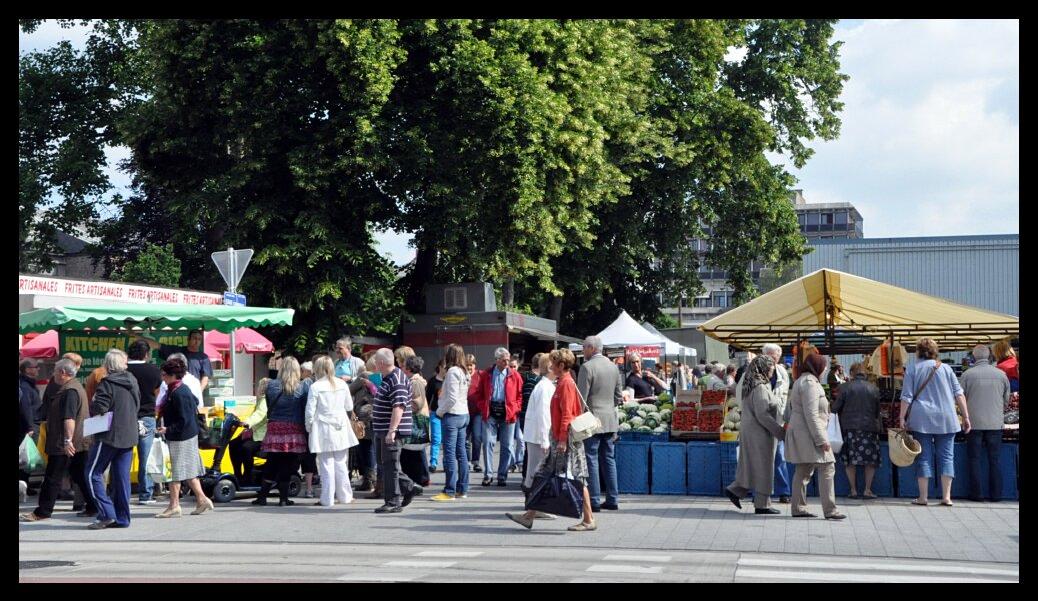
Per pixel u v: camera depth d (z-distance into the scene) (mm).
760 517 12961
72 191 39156
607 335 30688
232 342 17703
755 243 43719
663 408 16859
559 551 10430
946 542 11039
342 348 16641
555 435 11609
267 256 27500
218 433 14953
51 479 13141
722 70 43469
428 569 9266
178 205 28688
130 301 20625
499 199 29375
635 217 41094
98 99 40062
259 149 28031
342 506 14281
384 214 30453
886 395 16984
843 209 157875
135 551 10531
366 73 26766
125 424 12328
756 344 22531
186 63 27953
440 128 28672
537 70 29688
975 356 14641
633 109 37125
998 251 56156
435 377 18891
